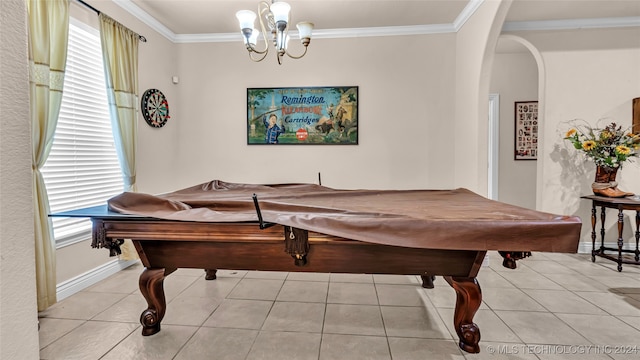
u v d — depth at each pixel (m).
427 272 1.59
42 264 2.02
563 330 1.86
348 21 3.35
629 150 2.79
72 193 2.44
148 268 1.79
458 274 1.60
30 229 0.49
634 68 3.13
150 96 3.24
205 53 3.71
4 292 0.46
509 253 1.46
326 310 2.12
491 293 2.36
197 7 3.02
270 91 3.68
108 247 1.61
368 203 1.93
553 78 3.22
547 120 3.26
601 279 2.62
